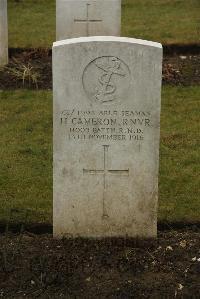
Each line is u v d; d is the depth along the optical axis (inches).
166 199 146.2
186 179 154.0
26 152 165.8
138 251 130.3
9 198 145.8
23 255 129.0
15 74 208.1
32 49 234.5
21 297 120.9
